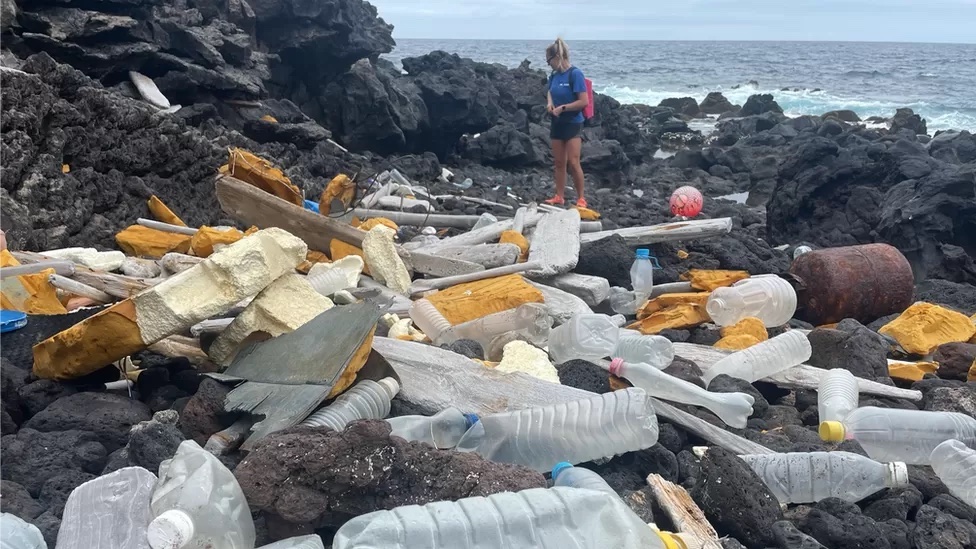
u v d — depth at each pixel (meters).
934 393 4.67
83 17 10.51
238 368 3.88
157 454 3.24
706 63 98.69
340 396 3.76
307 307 4.25
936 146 17.30
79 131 7.09
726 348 5.29
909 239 9.98
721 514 3.25
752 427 4.38
